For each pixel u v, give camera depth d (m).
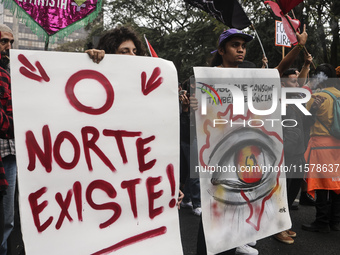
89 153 1.89
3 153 2.46
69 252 1.83
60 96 1.84
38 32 3.67
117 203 1.94
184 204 4.63
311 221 4.15
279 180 2.51
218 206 2.30
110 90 1.94
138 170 2.00
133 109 1.99
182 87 3.21
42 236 1.78
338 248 3.40
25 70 1.78
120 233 1.95
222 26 13.94
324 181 3.54
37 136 1.79
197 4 3.37
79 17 3.74
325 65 3.74
